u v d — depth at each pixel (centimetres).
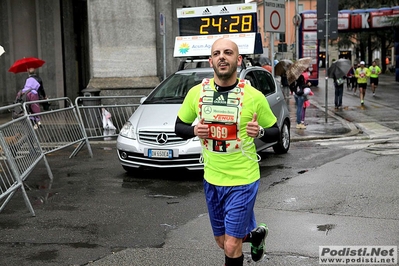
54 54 2011
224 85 395
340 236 556
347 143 1226
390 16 3728
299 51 3709
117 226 611
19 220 644
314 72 3653
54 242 559
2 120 1745
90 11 1582
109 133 1278
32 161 824
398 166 918
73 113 1084
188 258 503
